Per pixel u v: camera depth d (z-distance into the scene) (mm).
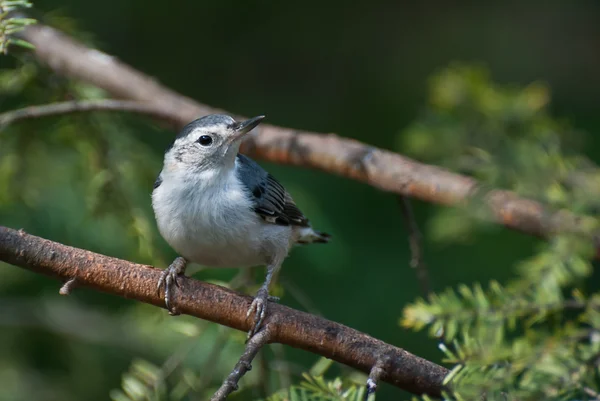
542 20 14727
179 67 13398
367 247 11703
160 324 10109
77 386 10844
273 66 13758
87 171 10609
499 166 7227
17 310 11234
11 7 6945
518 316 5395
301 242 9062
